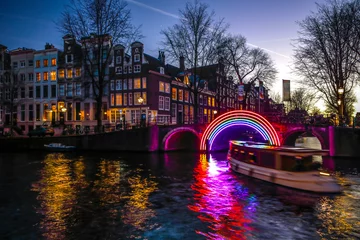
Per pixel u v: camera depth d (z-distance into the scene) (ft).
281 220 36.78
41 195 47.91
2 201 44.68
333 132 87.61
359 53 84.48
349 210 40.32
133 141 107.34
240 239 31.27
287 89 99.55
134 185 54.60
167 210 40.50
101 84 112.88
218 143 116.88
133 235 32.30
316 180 49.06
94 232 33.12
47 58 159.02
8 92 165.07
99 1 107.96
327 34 95.35
